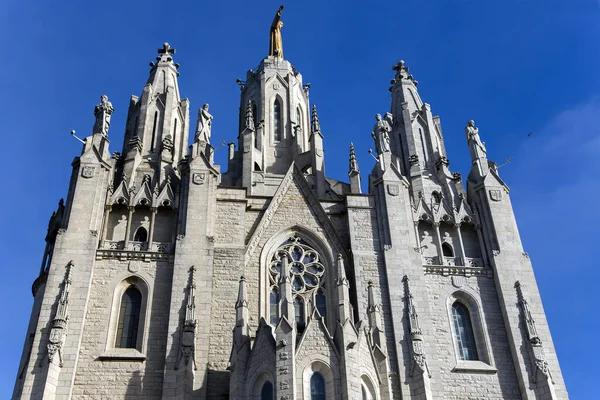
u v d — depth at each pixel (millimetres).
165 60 66125
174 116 62156
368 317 48969
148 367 46375
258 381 42656
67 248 49812
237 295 49938
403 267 52250
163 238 53250
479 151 59906
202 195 53812
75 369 45438
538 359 48656
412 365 47469
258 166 63719
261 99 70125
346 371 41344
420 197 57781
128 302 49750
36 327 46219
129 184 55781
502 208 56406
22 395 43438
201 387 44938
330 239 54625
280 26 79750
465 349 50812
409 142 62812
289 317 42906
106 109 58000
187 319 46969
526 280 52781
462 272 53625
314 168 61250
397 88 68250
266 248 53531
